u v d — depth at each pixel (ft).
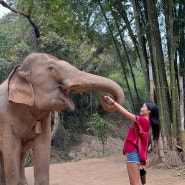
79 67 58.90
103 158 36.04
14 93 16.49
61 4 33.22
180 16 29.50
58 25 37.14
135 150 15.56
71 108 16.33
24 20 61.67
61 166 31.04
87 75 16.02
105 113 77.82
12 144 16.96
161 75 28.07
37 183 16.98
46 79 16.25
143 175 15.88
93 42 44.75
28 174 27.55
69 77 15.98
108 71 68.59
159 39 28.50
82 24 37.65
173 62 27.63
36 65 16.57
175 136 27.43
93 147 68.49
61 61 16.67
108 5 32.22
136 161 15.51
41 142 17.39
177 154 26.94
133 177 15.57
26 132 17.26
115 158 34.99
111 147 69.26
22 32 64.08
